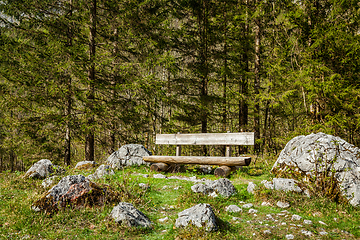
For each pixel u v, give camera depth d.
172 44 15.98
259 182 6.37
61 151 14.62
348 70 10.21
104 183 5.67
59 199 4.48
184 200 5.09
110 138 14.91
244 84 15.85
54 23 12.65
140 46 14.75
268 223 4.09
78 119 12.13
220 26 16.50
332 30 9.73
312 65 9.98
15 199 5.16
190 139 8.32
